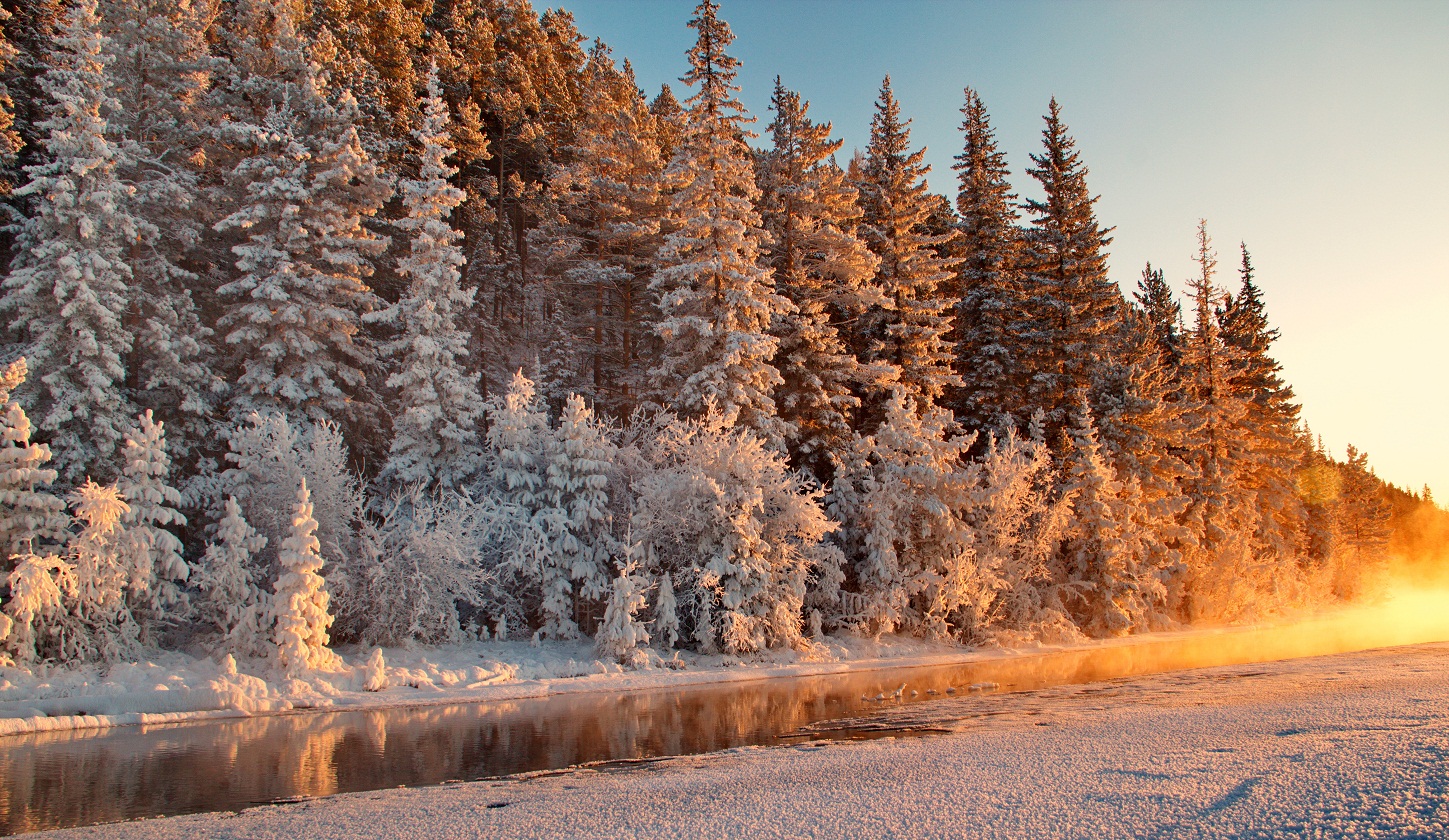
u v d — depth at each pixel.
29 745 13.54
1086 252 41.50
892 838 7.20
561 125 55.41
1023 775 9.46
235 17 37.66
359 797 10.20
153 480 19.17
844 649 26.36
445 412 26.45
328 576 20.50
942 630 28.81
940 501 29.05
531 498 24.98
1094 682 20.30
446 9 56.66
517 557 23.83
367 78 37.22
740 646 24.36
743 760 12.01
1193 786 8.30
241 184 28.38
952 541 29.05
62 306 20.77
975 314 41.72
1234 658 26.11
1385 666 19.17
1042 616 31.19
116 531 17.92
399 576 21.70
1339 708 12.69
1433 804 7.07
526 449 26.38
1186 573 39.97
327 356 26.94
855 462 30.39
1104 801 8.00
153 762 12.37
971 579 28.61
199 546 22.91
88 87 22.33
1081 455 34.88
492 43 54.50
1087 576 34.28
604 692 20.20
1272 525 55.06
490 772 11.80
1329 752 9.34
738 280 30.56
